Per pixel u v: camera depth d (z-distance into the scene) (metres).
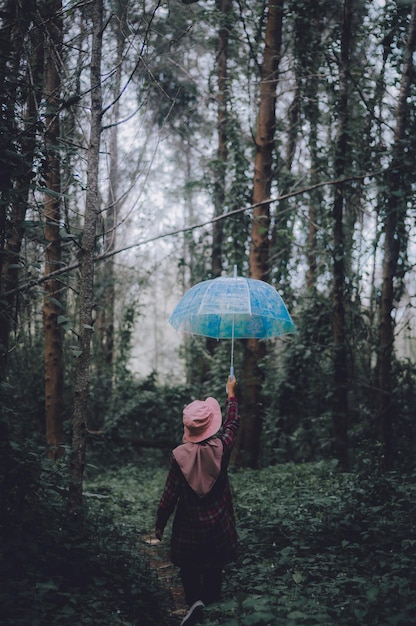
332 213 12.06
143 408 16.38
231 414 5.12
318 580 5.35
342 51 11.25
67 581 4.82
